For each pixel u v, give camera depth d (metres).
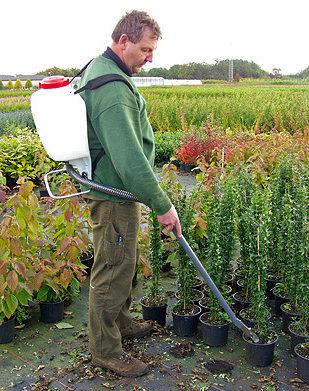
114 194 3.07
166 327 4.01
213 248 3.74
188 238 3.87
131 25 2.97
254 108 17.08
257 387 3.25
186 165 11.44
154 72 82.56
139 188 2.92
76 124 2.93
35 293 4.23
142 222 5.15
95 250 3.29
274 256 4.43
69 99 2.92
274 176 4.99
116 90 2.90
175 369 3.44
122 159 2.88
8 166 9.70
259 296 3.54
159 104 18.67
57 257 4.26
